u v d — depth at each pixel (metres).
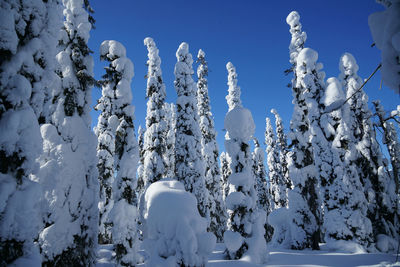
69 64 9.45
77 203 8.25
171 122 33.62
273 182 35.84
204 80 28.00
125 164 10.48
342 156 14.99
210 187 24.56
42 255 7.17
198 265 6.25
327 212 14.80
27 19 5.29
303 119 16.23
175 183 7.97
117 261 9.35
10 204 4.22
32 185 4.61
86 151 9.06
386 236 14.82
